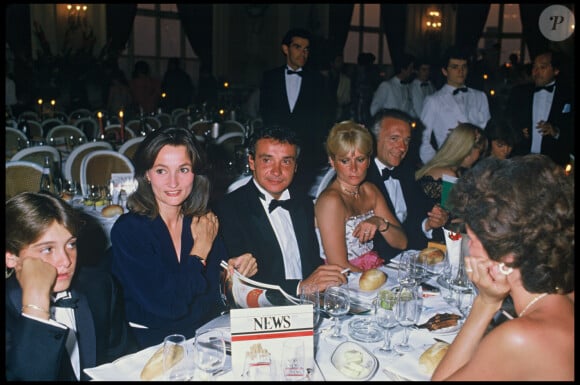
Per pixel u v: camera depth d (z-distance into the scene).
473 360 1.12
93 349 1.54
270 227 2.20
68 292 1.52
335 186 2.41
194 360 1.38
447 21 13.96
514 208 1.09
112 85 8.61
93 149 4.09
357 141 2.29
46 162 3.52
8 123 5.68
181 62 12.27
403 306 1.50
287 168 2.13
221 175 4.00
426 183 2.94
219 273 2.00
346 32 12.60
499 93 9.78
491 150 3.47
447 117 4.61
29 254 1.40
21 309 1.40
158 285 1.85
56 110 8.17
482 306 1.25
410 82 6.48
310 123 4.98
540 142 4.84
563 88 4.72
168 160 1.81
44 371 1.29
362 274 1.97
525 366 1.06
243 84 12.31
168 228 1.92
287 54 4.94
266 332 1.33
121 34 10.92
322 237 2.31
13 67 9.55
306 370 1.33
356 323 1.66
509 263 1.11
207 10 11.80
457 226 2.18
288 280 2.01
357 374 1.35
